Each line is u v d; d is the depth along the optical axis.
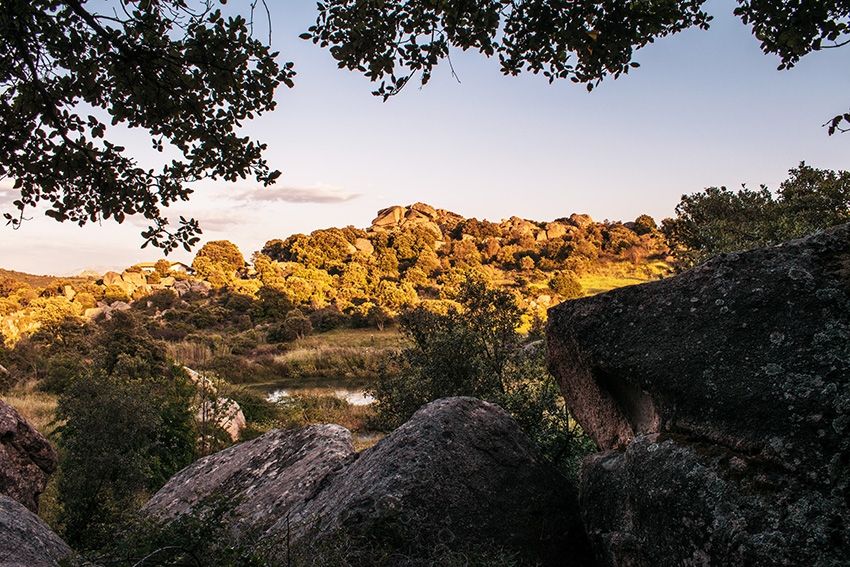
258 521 5.54
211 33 4.71
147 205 5.21
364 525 3.81
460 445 4.41
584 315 4.14
